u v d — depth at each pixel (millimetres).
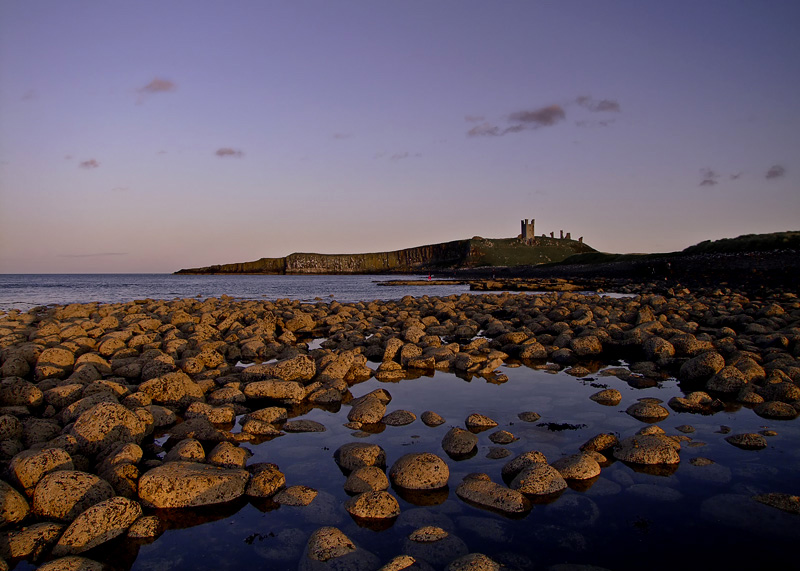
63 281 109375
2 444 6719
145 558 4707
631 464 6441
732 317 18078
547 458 6703
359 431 7980
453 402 9469
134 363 11453
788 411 8266
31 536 4926
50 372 10906
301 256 187750
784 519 5094
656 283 47594
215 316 22391
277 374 10898
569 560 4480
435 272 136875
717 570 4316
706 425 7887
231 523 5301
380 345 15008
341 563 4469
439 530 4934
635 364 12148
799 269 38938
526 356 13586
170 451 6801
